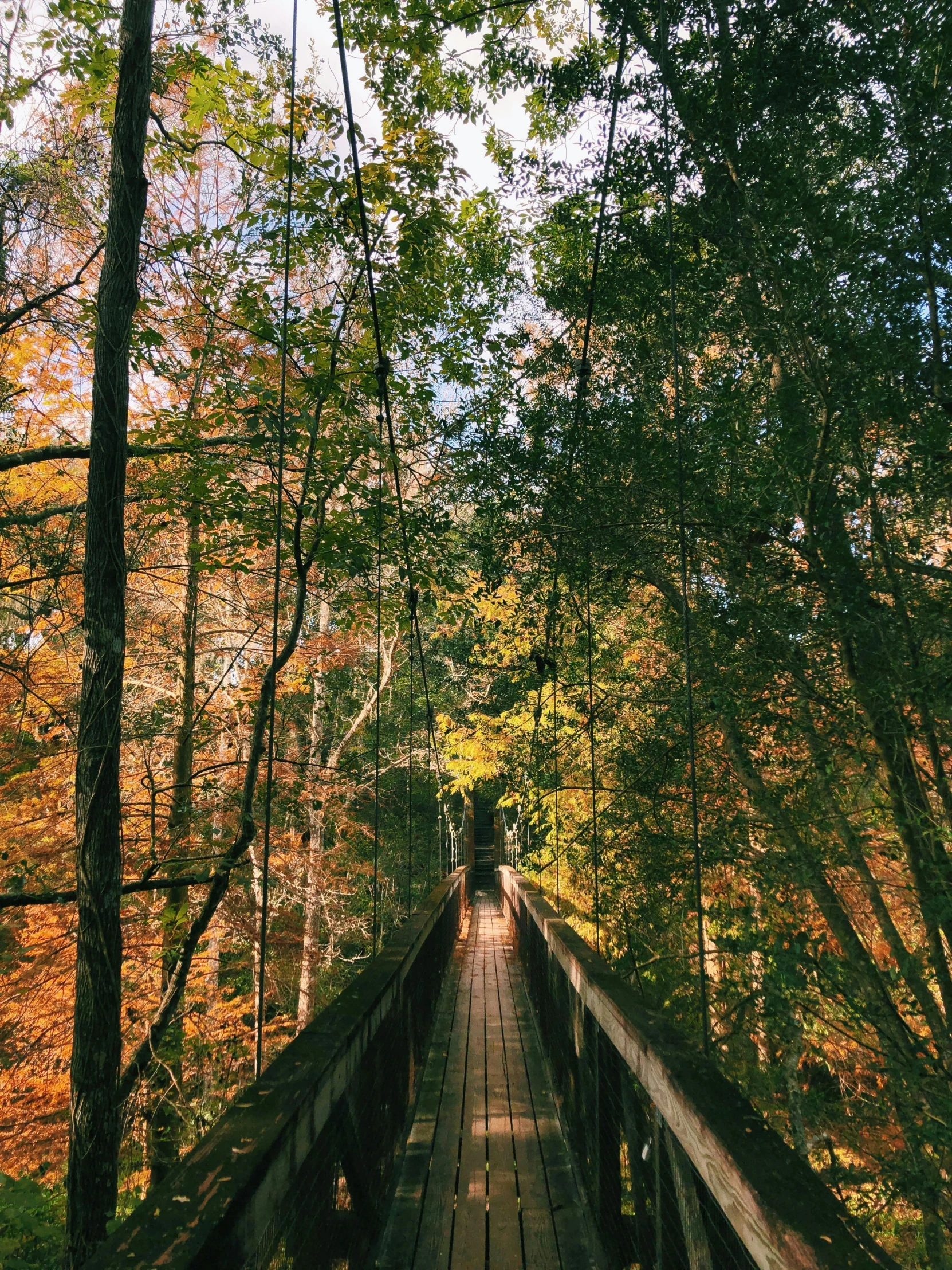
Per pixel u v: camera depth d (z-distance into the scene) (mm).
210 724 6645
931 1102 2150
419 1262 2123
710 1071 1383
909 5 2432
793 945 2283
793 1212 892
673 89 2947
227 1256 934
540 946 4457
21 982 5305
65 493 5746
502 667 6297
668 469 3053
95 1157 2895
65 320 4355
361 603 5461
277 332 4516
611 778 4645
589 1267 2094
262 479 5660
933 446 2252
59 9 3760
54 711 4797
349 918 9992
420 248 4750
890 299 2455
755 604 2734
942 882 2287
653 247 3389
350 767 9086
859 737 2602
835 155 2787
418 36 4504
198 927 4117
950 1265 2150
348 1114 1800
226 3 4570
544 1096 3561
